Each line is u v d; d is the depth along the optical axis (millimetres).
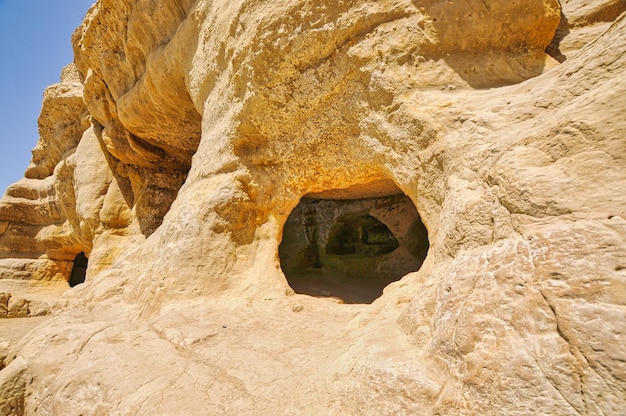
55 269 17328
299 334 4254
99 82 11336
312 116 5578
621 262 1765
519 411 1744
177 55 7797
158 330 4398
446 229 3117
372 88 4676
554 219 2141
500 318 2061
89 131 13805
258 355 3668
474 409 1923
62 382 3441
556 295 1877
